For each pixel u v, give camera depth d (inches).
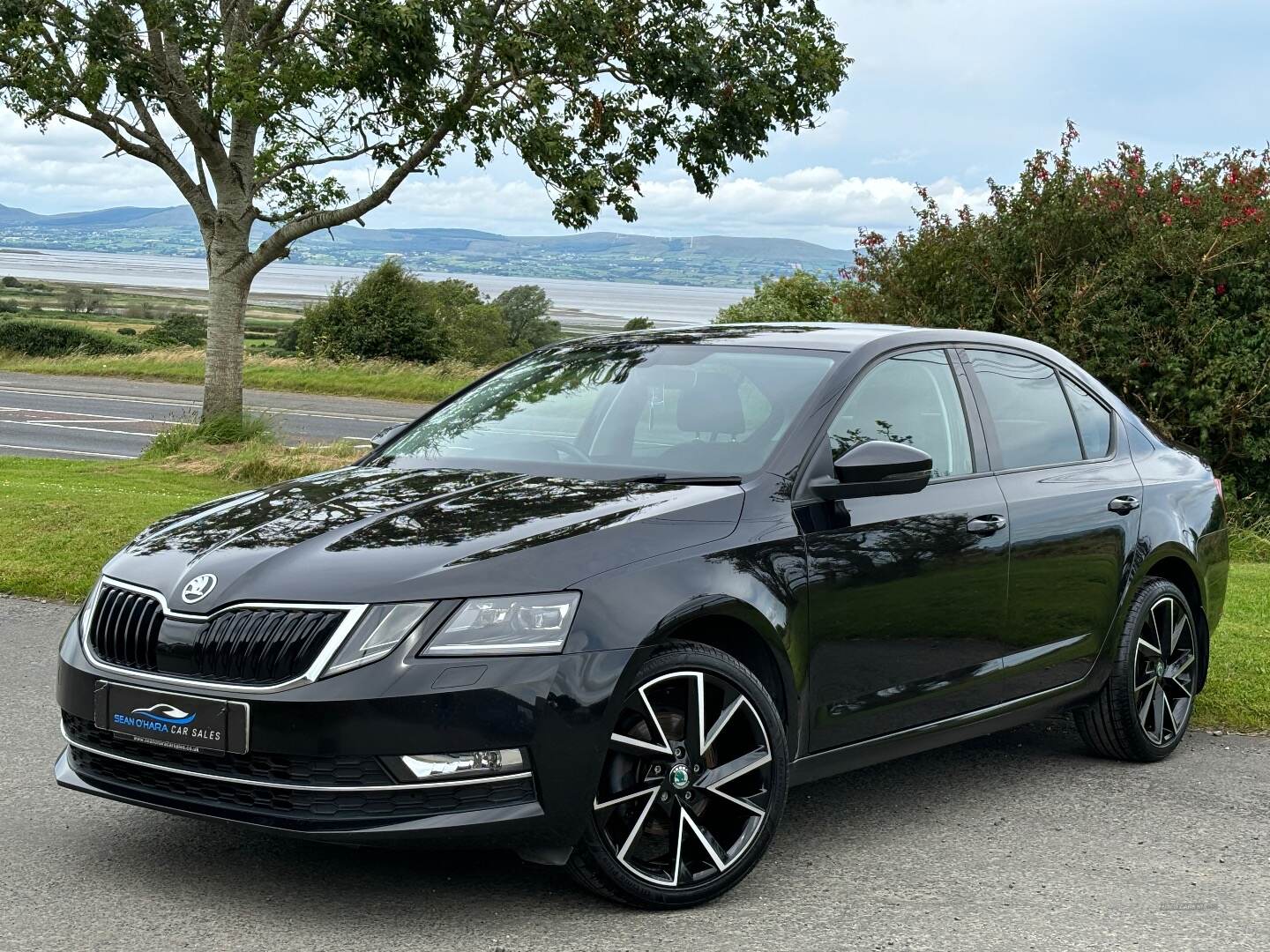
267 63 719.1
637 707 144.0
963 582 180.2
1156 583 217.6
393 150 747.4
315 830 134.6
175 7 661.3
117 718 144.3
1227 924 148.2
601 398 190.1
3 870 154.5
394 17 669.9
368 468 187.5
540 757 136.5
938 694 178.5
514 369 213.8
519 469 177.3
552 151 698.8
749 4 765.9
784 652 156.0
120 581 152.4
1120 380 522.9
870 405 181.0
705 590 148.4
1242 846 175.5
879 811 187.9
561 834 138.9
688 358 193.9
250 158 764.0
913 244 571.8
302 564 142.6
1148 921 148.4
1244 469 524.1
